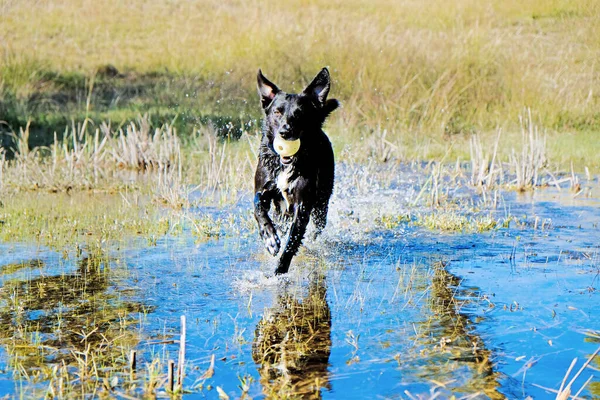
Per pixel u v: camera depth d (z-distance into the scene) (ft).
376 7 92.58
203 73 78.07
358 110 65.87
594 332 22.06
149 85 76.48
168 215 38.88
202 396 18.17
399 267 29.19
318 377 19.17
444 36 79.15
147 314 23.86
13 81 73.15
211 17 94.58
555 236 34.24
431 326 22.67
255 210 29.63
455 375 19.20
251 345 21.34
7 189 46.24
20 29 88.79
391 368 19.66
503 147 59.57
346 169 52.80
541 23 84.64
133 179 50.42
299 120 28.73
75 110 69.36
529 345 21.11
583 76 72.95
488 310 24.07
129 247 32.40
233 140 63.16
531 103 68.13
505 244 32.78
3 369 19.71
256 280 27.53
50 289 26.48
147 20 94.27
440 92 67.46
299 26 83.82
